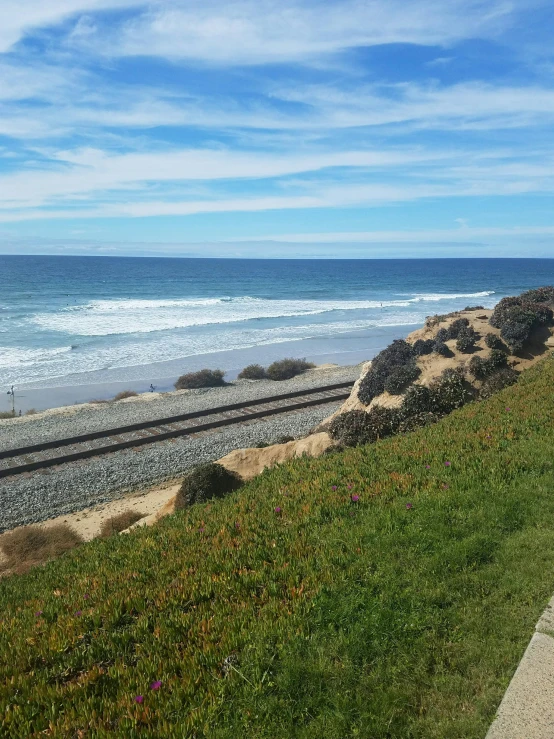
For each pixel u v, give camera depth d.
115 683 6.07
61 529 18.97
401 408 21.64
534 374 20.81
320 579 7.58
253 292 132.88
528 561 7.40
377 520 9.28
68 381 45.03
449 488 10.23
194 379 42.19
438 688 5.48
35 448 25.77
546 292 29.97
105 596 8.43
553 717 4.73
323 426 27.03
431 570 7.47
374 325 77.44
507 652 5.77
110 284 144.88
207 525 11.12
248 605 7.22
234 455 20.92
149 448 26.44
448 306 103.19
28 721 5.55
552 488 9.62
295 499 11.35
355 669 5.79
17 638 7.64
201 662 6.18
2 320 73.56
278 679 5.70
